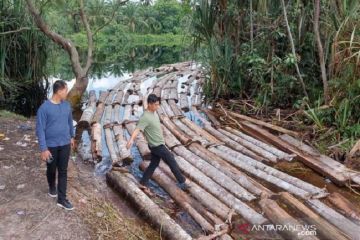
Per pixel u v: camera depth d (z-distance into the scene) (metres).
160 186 5.27
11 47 10.32
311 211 4.42
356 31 6.59
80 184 5.15
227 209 4.49
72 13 11.42
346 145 6.26
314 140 6.75
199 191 4.92
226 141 6.98
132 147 6.82
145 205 4.54
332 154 6.17
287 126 7.73
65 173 4.20
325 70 7.87
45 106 3.90
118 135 7.12
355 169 5.69
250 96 9.71
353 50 6.58
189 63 17.91
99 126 7.75
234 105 9.55
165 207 4.78
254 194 4.90
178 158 5.95
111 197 5.02
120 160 5.94
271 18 9.02
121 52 22.66
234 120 8.34
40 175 5.07
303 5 8.16
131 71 18.09
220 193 4.87
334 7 6.94
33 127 7.32
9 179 4.91
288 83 8.66
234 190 4.97
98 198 4.81
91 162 6.21
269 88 8.91
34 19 10.11
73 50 10.43
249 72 9.52
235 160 5.99
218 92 10.16
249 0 9.20
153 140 4.92
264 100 8.84
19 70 10.73
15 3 10.30
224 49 9.98
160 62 22.62
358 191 5.21
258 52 9.39
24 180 4.89
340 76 6.98
